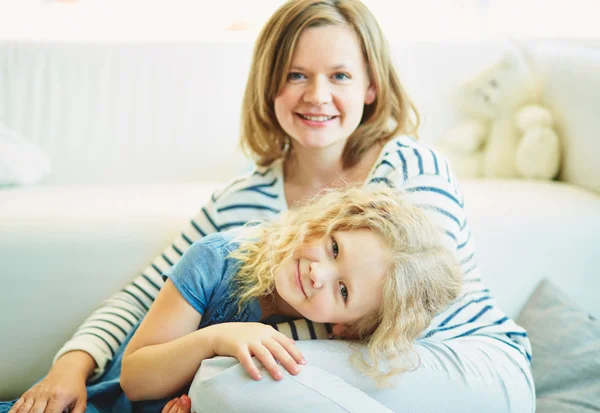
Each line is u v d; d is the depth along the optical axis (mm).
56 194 1418
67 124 1645
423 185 1055
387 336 865
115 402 1011
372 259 867
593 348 1133
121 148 1663
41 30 2113
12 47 1646
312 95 1062
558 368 1136
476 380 881
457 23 2195
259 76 1142
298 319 986
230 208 1182
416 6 2203
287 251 916
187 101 1682
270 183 1198
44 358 1229
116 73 1668
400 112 1224
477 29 2182
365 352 881
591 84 1493
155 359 887
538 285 1285
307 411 770
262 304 966
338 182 1191
